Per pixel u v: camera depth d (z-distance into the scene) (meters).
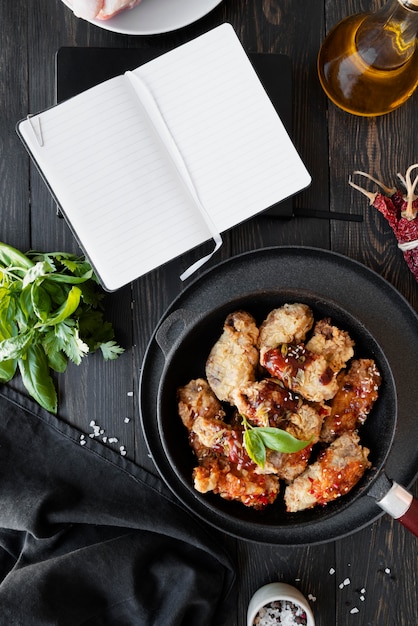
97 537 1.15
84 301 1.09
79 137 1.03
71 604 1.11
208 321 1.03
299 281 1.09
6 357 1.06
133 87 1.04
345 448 1.02
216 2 1.08
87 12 1.04
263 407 1.00
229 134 1.04
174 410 1.06
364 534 1.15
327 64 1.07
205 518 1.08
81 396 1.14
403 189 1.14
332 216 1.13
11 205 1.14
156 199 1.03
